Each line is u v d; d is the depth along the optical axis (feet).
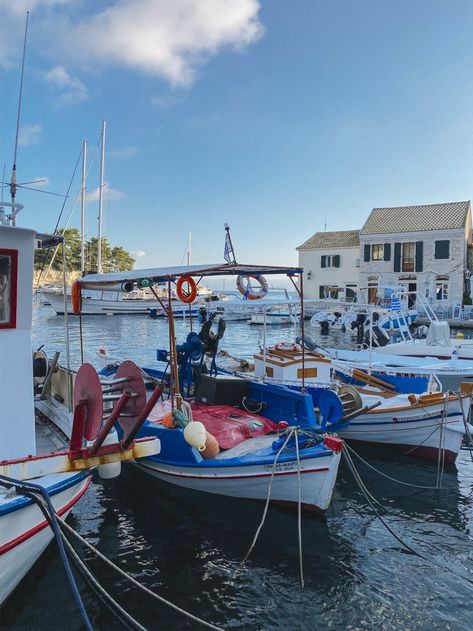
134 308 150.92
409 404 30.66
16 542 14.01
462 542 20.33
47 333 103.60
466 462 29.73
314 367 32.71
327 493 20.27
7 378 15.81
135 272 23.95
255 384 28.04
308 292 140.77
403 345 55.83
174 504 22.89
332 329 110.01
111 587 16.89
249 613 15.80
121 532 20.45
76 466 15.57
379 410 30.53
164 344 86.74
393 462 29.53
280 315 117.08
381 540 20.30
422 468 28.60
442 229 114.93
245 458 20.95
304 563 18.47
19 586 16.48
